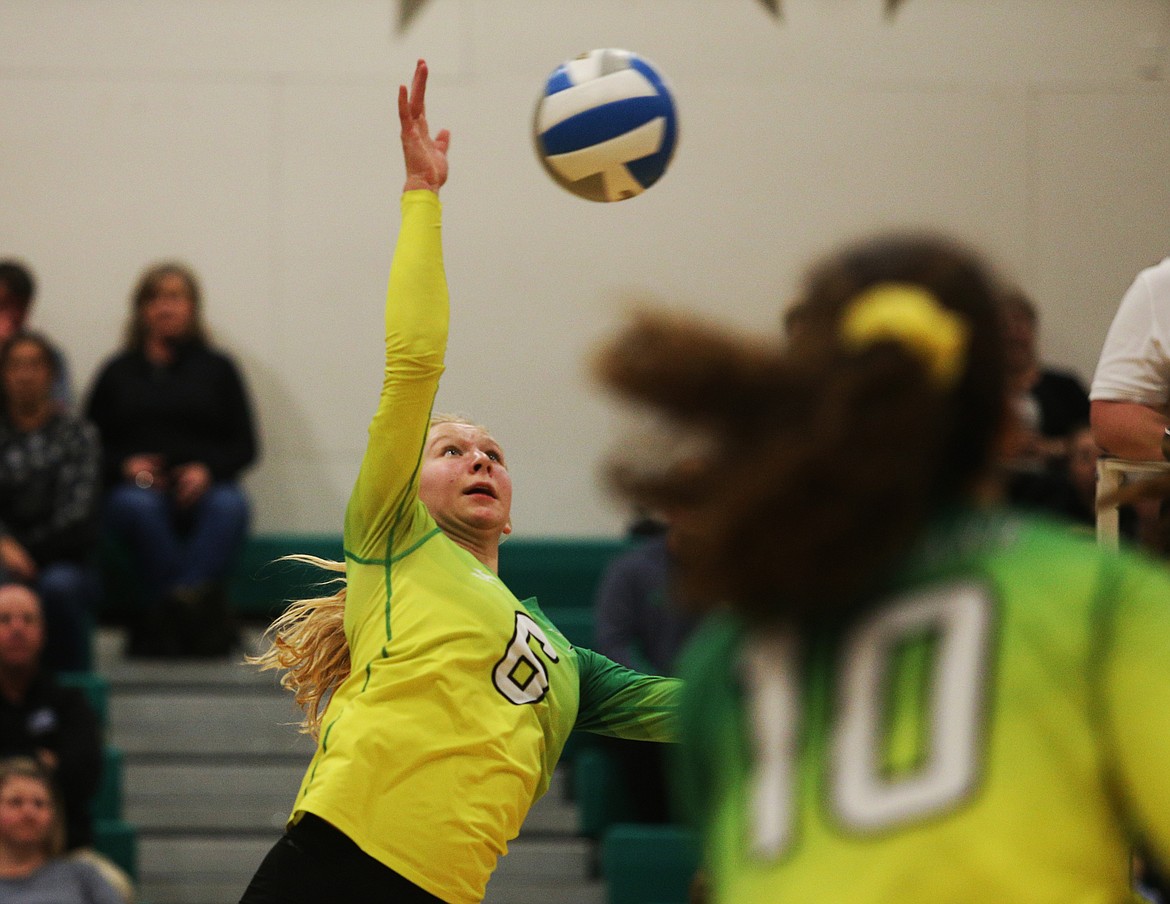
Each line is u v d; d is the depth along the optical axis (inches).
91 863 681.6
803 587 166.7
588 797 771.4
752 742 174.4
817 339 171.2
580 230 979.3
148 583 872.3
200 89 975.6
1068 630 163.0
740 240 977.5
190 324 919.0
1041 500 709.9
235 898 786.2
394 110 978.7
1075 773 159.6
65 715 733.9
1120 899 161.2
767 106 976.9
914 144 973.8
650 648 729.0
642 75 450.0
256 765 831.7
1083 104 971.3
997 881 156.5
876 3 973.8
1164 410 391.5
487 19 975.6
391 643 379.6
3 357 842.2
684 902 712.4
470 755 372.2
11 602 728.3
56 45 971.3
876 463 162.2
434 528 395.5
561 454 976.9
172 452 894.4
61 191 971.9
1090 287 971.9
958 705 162.4
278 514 976.3
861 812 162.7
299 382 979.3
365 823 367.6
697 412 169.5
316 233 979.3
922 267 173.8
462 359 976.9
